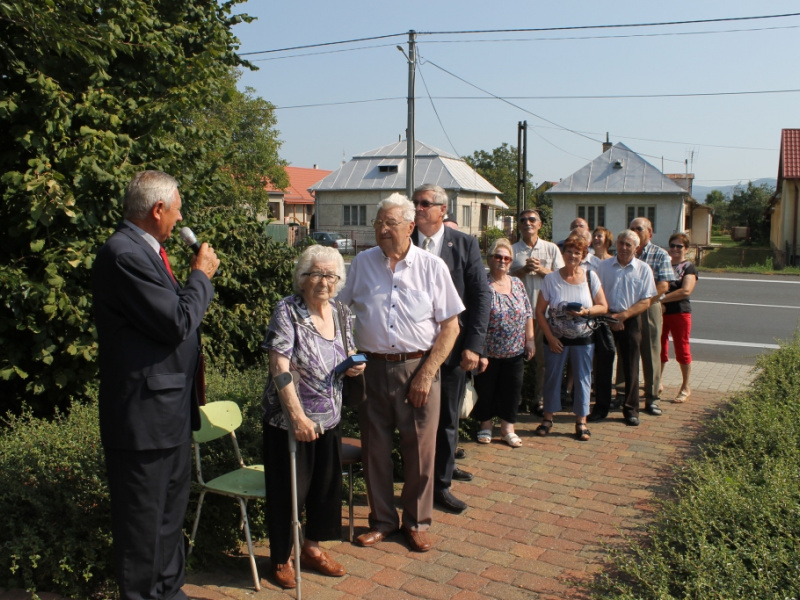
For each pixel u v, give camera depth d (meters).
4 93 4.99
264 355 7.02
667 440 5.99
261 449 4.26
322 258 3.48
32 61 5.15
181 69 6.09
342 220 44.41
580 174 38.94
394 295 3.91
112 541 3.24
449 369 4.50
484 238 41.06
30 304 4.91
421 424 3.96
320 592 3.49
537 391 6.78
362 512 4.54
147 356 2.84
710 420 6.53
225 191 7.63
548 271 6.82
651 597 3.17
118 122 5.45
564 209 38.94
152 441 2.85
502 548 3.98
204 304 3.00
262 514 4.00
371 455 4.06
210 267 3.15
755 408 5.82
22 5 4.64
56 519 3.42
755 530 3.56
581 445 5.86
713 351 11.14
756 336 12.57
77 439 3.85
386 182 43.19
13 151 5.20
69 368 5.32
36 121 5.12
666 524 3.90
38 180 4.73
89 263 5.02
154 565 2.95
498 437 6.09
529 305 5.84
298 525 3.37
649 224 6.96
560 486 4.93
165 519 3.01
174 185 2.99
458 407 4.58
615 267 6.47
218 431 3.74
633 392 6.45
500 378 5.77
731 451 4.90
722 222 67.12
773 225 36.94
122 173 5.28
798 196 29.98
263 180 35.25
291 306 3.51
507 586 3.54
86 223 5.16
